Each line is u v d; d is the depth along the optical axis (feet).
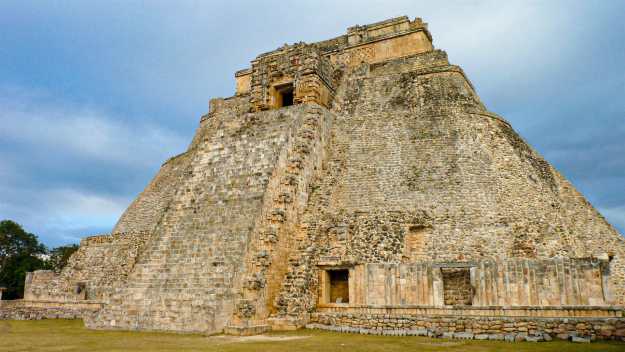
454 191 68.85
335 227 60.03
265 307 53.16
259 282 52.80
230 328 47.60
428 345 37.37
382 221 62.13
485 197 67.62
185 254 56.34
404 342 39.37
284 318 51.90
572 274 45.39
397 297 50.98
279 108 76.74
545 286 46.06
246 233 55.01
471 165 72.08
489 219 65.00
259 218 57.06
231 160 65.51
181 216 61.26
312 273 57.31
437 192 69.26
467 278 55.36
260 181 60.59
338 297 57.36
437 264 50.01
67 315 76.79
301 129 71.00
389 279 51.85
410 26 108.37
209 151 68.44
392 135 79.92
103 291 81.51
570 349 34.24
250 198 58.95
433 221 65.62
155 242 59.41
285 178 63.82
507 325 43.16
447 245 63.10
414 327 46.83
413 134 79.10
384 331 45.91
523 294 46.65
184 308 51.03
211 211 59.88
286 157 65.36
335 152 78.38
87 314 56.24
